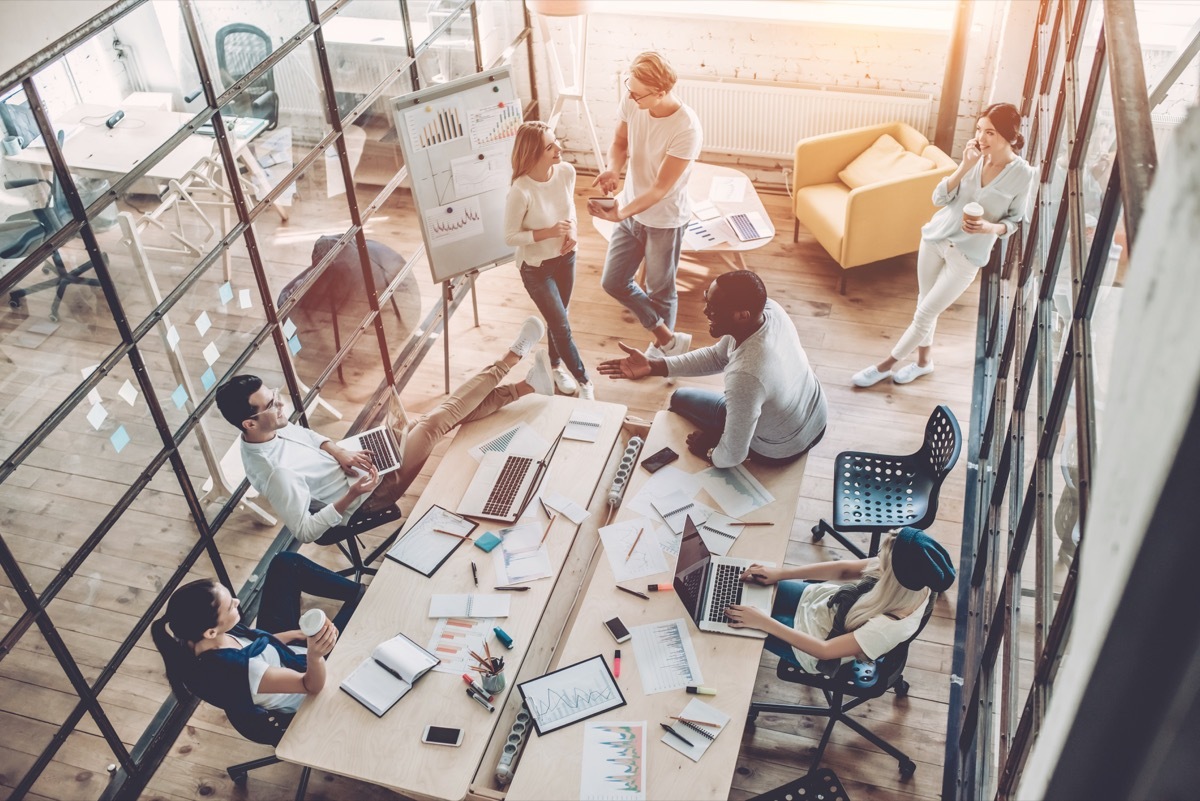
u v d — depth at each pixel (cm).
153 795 385
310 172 450
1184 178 31
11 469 318
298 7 427
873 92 648
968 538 465
